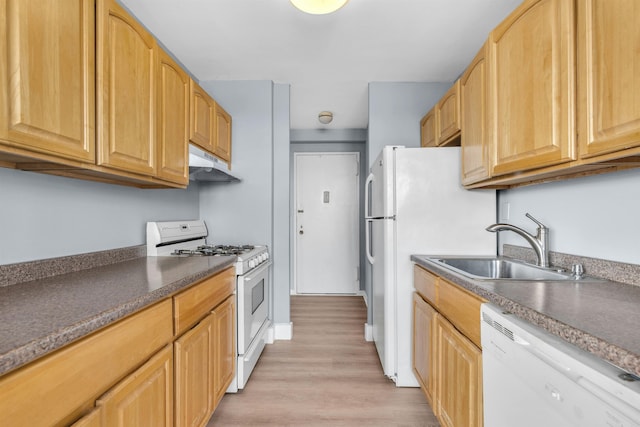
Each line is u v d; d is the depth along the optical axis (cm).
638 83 82
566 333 71
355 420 174
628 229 119
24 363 59
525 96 125
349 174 463
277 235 294
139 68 138
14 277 114
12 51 83
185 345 126
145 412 99
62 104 99
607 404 59
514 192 194
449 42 220
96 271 142
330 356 256
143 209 202
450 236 203
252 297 223
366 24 199
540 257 155
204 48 228
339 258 462
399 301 206
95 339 78
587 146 99
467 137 179
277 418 176
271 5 180
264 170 284
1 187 113
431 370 165
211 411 153
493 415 100
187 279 127
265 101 284
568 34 104
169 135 167
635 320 75
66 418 72
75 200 147
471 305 121
